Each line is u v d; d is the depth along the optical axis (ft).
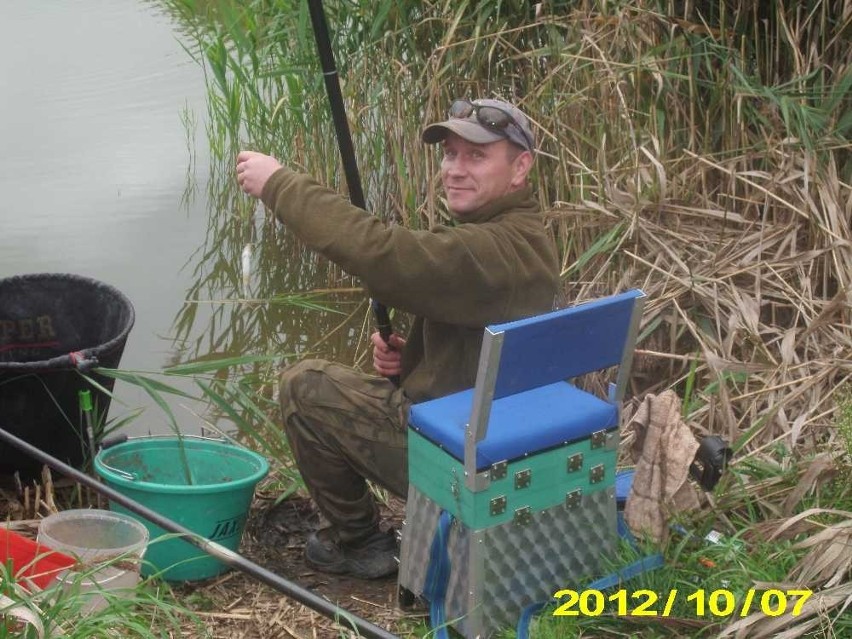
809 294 14.40
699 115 16.61
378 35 18.72
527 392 9.99
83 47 30.66
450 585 9.59
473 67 17.81
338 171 20.21
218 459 11.59
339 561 11.05
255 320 18.10
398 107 18.65
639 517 10.21
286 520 12.15
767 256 15.35
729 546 10.09
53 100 26.27
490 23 17.63
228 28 19.90
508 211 10.03
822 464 10.59
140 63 29.17
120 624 9.19
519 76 17.85
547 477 9.43
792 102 14.94
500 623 9.53
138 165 23.06
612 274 15.72
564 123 16.94
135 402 15.47
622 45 16.35
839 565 9.34
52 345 13.60
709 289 14.85
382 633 8.80
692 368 13.48
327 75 9.88
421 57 18.53
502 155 9.86
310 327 18.01
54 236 19.81
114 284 18.47
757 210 15.79
